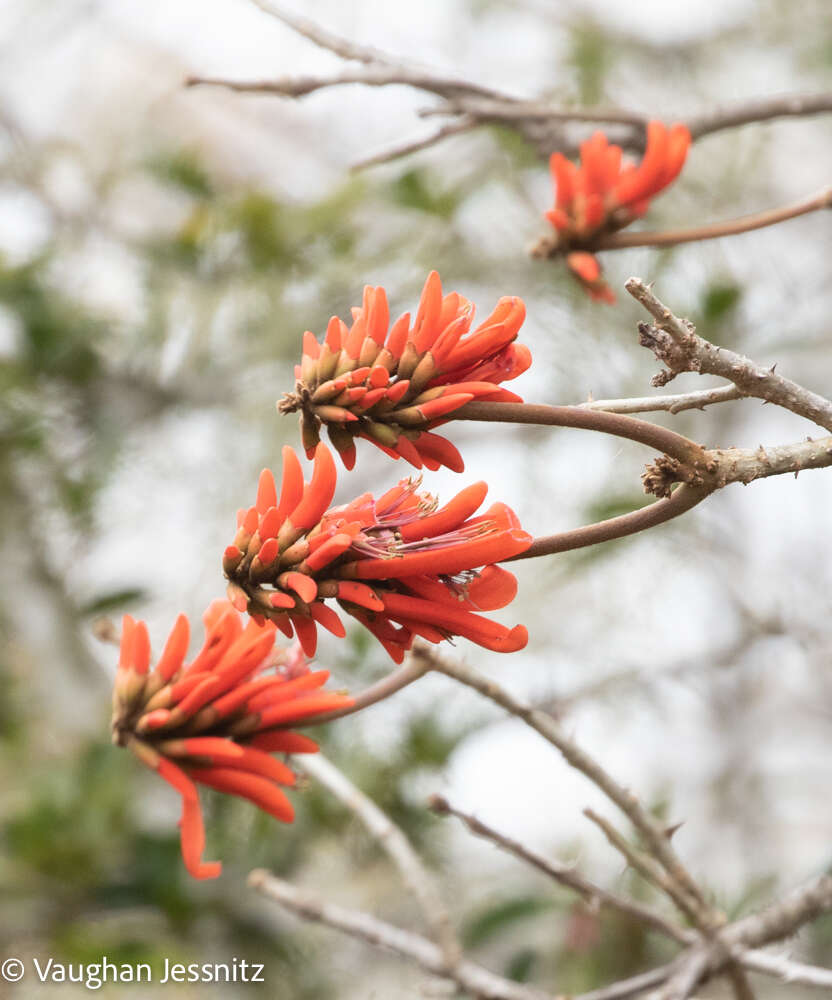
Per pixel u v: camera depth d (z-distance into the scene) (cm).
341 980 224
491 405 120
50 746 263
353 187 279
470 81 176
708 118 180
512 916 204
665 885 148
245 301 281
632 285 120
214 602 130
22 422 277
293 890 158
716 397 122
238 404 278
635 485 245
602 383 249
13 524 277
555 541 120
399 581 120
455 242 272
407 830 219
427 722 222
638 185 151
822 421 121
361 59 171
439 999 157
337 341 121
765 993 213
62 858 213
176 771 126
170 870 216
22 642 267
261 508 121
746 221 153
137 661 128
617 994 151
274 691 128
